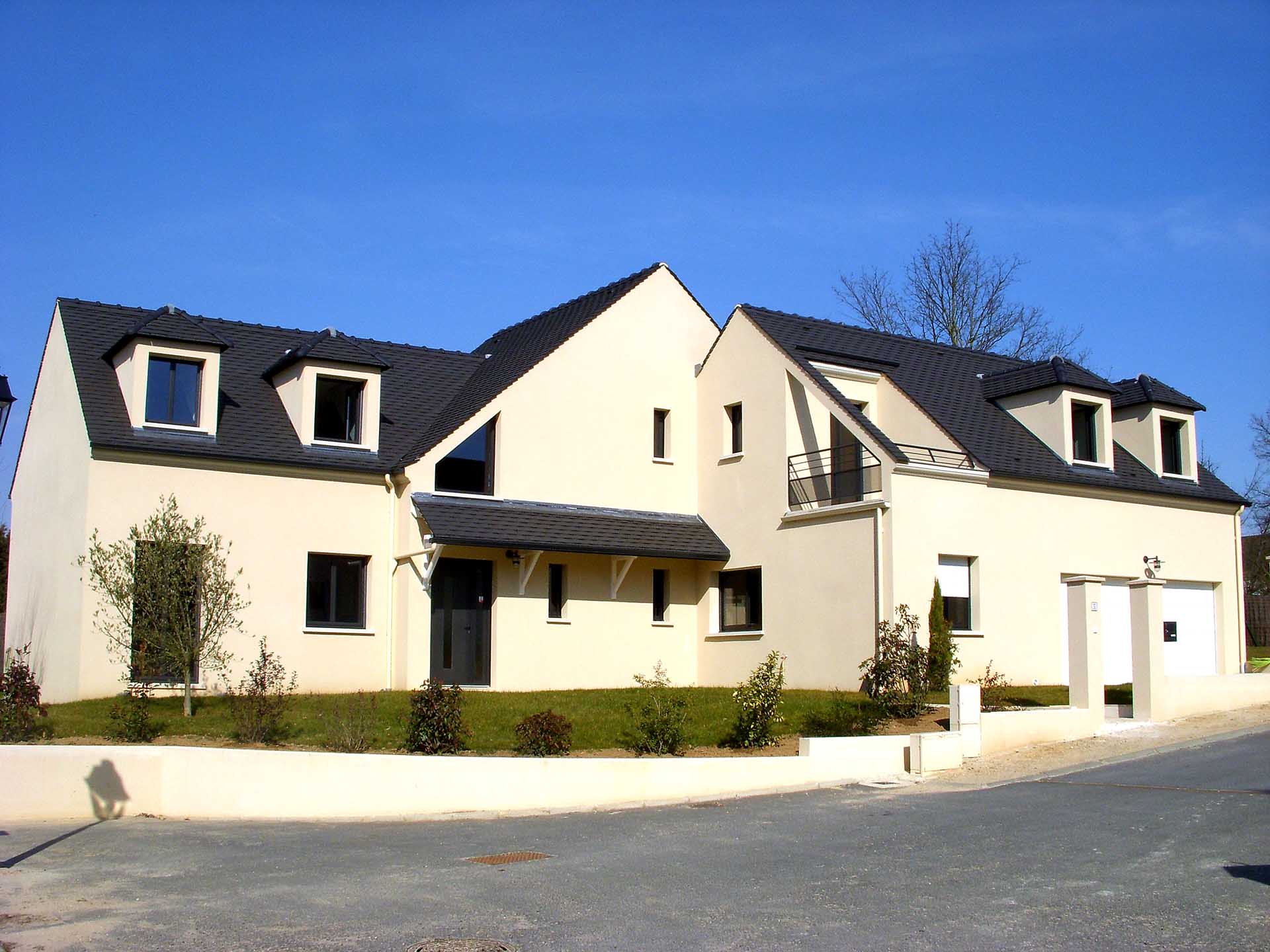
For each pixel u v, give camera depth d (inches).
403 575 925.2
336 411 955.3
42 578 920.9
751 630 1022.4
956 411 1053.8
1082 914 347.3
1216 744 702.5
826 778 621.9
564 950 315.3
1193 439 1163.3
